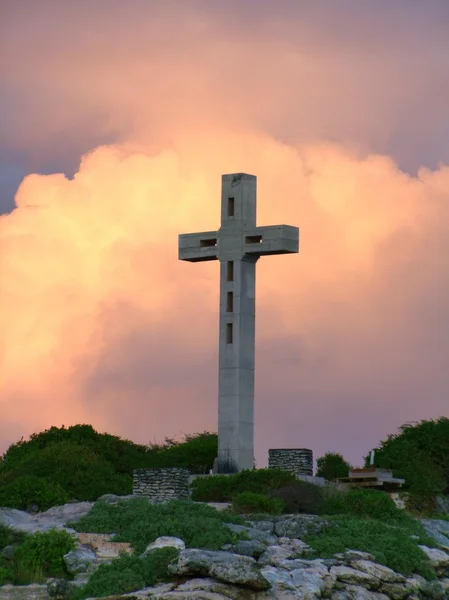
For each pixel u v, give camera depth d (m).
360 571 42.53
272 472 55.69
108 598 39.09
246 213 62.78
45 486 53.56
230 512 49.75
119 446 65.88
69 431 66.12
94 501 54.81
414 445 66.88
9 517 49.56
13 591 41.00
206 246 63.50
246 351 62.03
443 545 49.50
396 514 52.50
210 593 38.56
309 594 39.72
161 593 38.81
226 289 62.53
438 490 62.03
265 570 40.88
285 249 61.72
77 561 43.16
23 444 65.69
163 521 46.25
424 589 43.69
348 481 61.94
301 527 46.56
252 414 61.91
